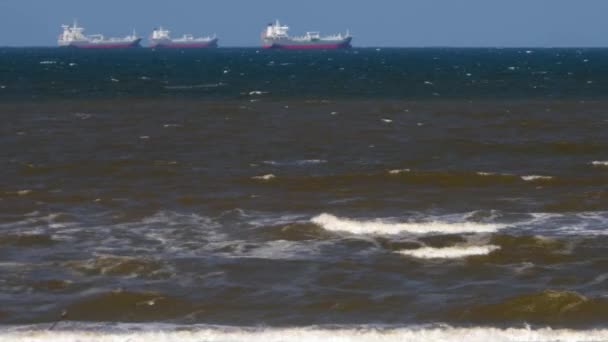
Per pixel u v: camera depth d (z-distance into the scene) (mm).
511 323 52688
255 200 86750
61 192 89875
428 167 106312
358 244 69750
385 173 98562
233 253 67312
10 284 59500
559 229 74062
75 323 52438
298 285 59656
